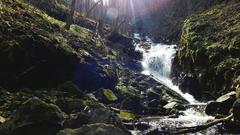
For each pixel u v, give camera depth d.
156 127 14.85
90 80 20.83
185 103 22.80
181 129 14.41
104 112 11.01
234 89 20.48
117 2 54.38
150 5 59.78
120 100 20.89
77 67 19.84
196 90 25.64
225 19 28.02
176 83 29.53
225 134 13.98
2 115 12.55
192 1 46.75
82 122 10.71
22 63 16.66
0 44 16.17
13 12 20.23
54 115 10.59
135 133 14.13
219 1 38.16
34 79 17.22
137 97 20.56
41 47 17.66
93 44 27.95
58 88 17.61
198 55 25.62
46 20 23.39
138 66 33.91
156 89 24.78
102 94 19.84
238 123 14.15
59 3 42.47
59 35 23.03
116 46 36.62
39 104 10.56
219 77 22.69
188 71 27.58
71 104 14.16
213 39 25.78
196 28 28.19
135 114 17.98
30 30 18.44
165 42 45.16
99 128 9.20
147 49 38.75
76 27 31.23
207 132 14.22
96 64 22.75
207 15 30.64
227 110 17.02
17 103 13.78
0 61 15.80
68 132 9.23
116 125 10.74
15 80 16.23
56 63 18.31
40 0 33.69
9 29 17.27
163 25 51.38
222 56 23.53
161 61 34.44
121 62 31.56
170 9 53.56
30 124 10.19
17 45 16.48
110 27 47.44
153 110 19.47
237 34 24.17
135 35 53.12
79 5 53.44
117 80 24.12
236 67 21.61
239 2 31.50
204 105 19.48
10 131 10.09
